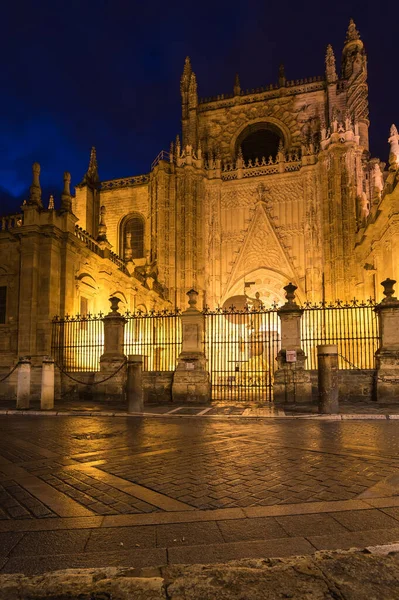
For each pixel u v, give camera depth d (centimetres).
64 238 2161
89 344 2112
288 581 229
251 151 4322
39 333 2033
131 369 1374
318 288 3472
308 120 4009
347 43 3962
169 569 250
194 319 1831
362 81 3800
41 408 1448
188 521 402
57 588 227
